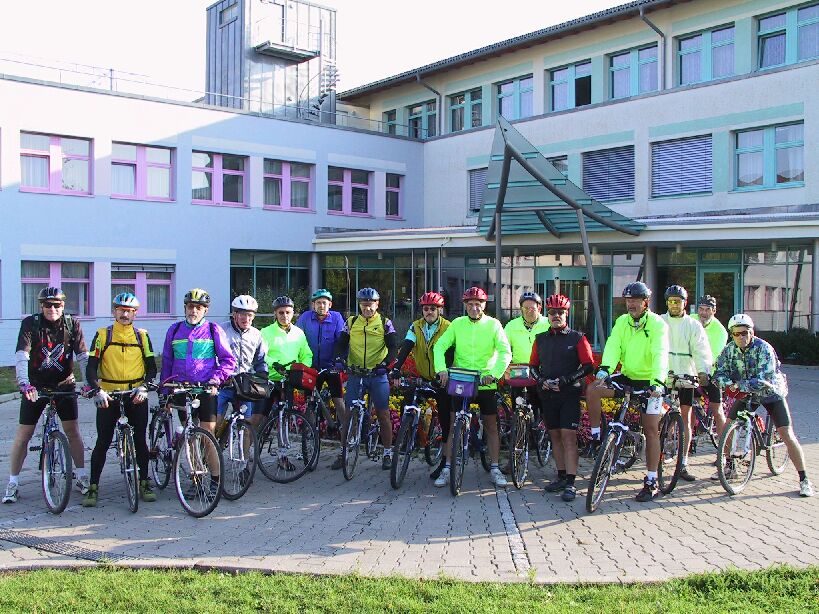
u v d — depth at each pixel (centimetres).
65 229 2334
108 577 516
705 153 2386
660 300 2322
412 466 917
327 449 1010
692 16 2502
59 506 707
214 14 3269
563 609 452
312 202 2938
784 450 864
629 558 566
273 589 489
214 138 2659
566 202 1730
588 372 756
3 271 2222
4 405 1526
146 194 2527
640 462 905
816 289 1998
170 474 792
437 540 619
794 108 2181
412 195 3238
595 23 2700
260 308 2656
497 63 3111
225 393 809
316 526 664
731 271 2192
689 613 446
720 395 922
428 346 860
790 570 515
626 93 2720
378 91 3628
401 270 2809
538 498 762
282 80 3216
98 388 715
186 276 2597
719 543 604
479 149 3050
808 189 2156
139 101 2484
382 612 452
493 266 2608
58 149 2342
